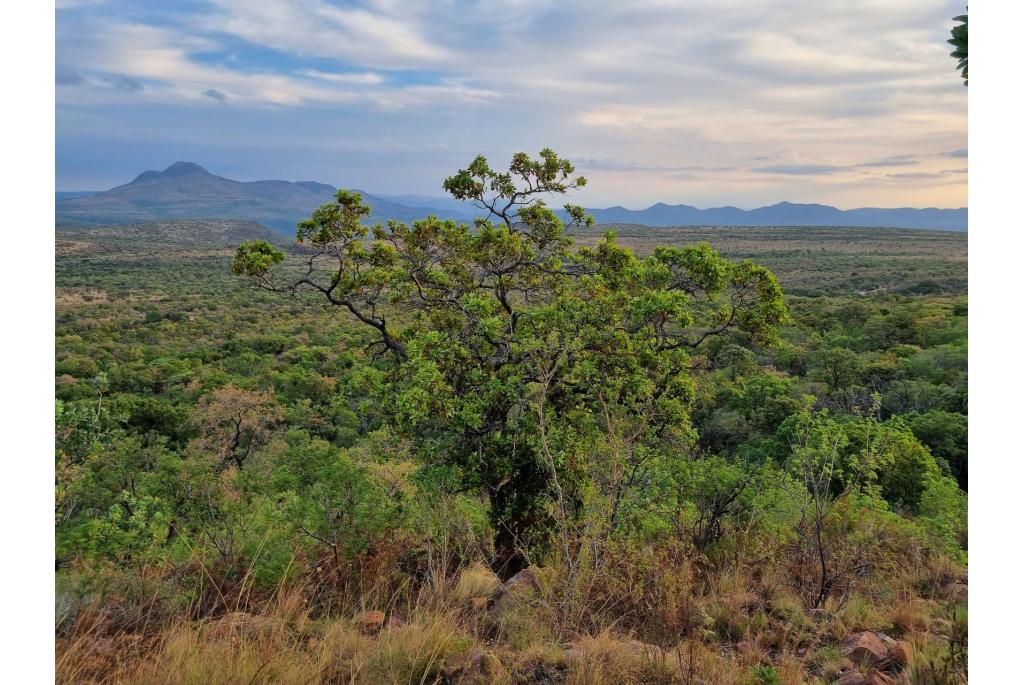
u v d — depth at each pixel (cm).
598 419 686
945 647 345
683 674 318
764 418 2259
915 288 7644
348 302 880
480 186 903
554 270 884
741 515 639
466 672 329
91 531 548
